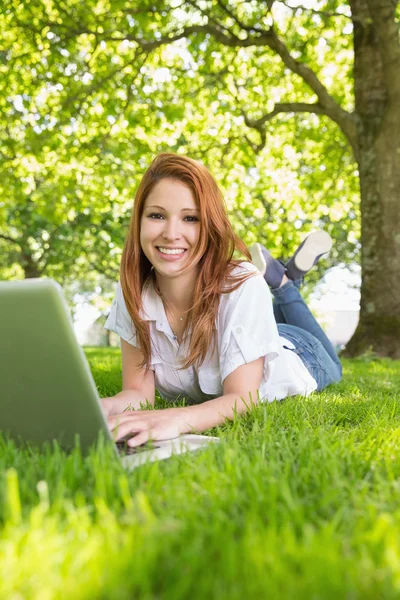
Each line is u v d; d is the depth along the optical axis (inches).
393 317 313.1
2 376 60.7
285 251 471.5
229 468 55.1
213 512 45.1
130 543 36.9
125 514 45.3
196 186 87.0
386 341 311.6
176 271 87.7
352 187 443.2
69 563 35.9
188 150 422.3
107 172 401.7
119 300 103.4
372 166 322.0
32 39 339.3
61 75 357.1
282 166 455.8
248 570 35.2
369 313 318.3
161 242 87.6
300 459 61.8
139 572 33.8
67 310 54.7
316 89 334.0
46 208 420.8
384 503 48.8
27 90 357.1
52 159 390.3
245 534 41.1
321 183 447.2
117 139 389.1
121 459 58.4
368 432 80.8
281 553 37.1
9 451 60.2
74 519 41.3
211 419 81.7
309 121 432.5
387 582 34.3
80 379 57.4
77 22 337.4
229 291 91.4
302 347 130.0
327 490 50.9
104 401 95.8
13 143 368.8
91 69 362.9
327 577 33.6
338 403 110.0
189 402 110.0
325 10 351.9
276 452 65.1
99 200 426.6
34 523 39.2
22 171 396.8
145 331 97.8
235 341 90.3
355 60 328.5
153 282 97.4
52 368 57.6
